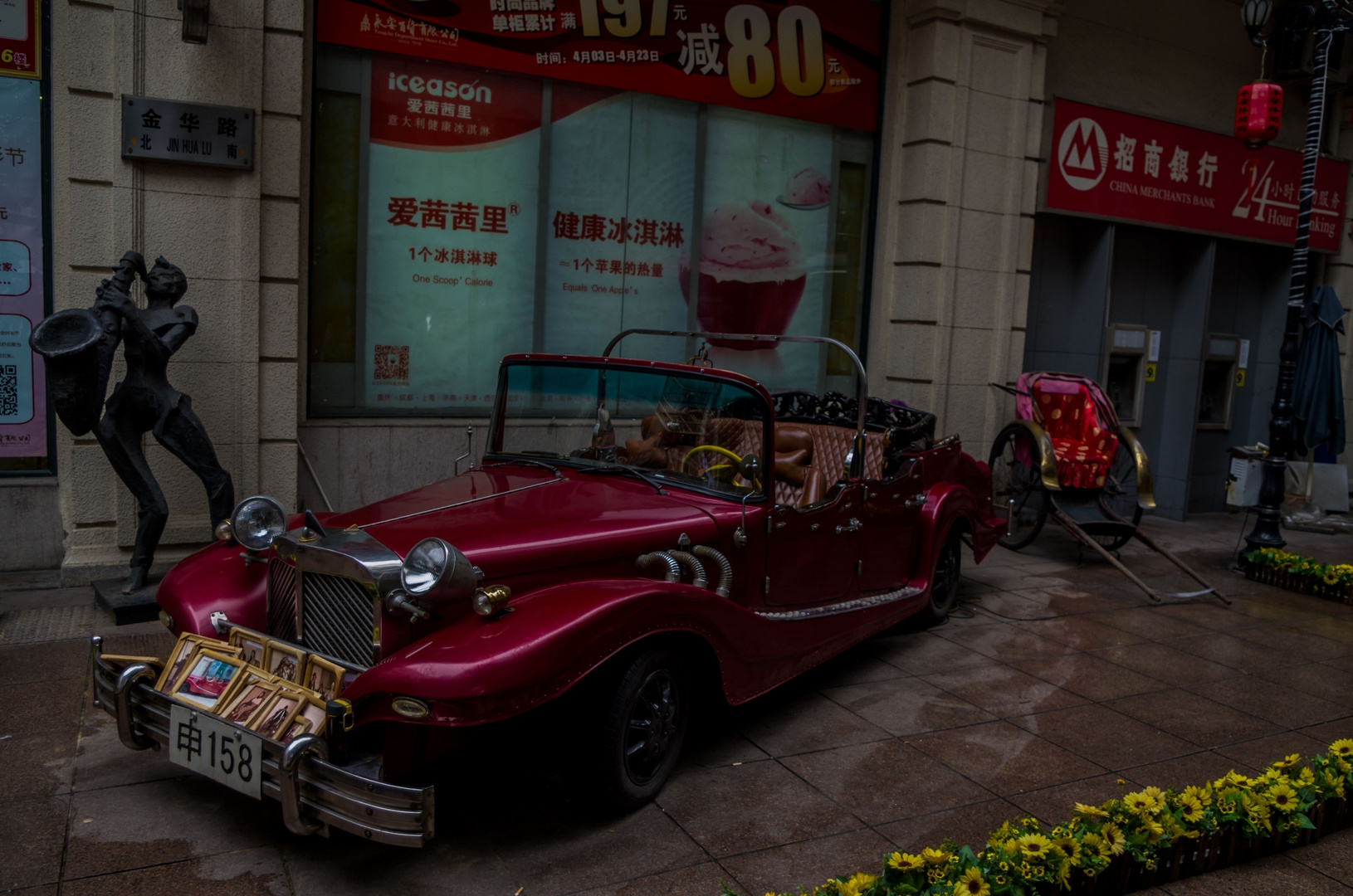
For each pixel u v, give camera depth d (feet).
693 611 11.31
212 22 18.13
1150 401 34.50
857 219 28.48
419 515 12.03
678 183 25.39
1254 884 10.75
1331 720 15.49
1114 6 31.22
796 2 26.02
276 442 19.71
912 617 19.31
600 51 23.58
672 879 9.96
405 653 9.57
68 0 17.20
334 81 20.84
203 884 9.45
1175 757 13.76
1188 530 32.09
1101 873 10.16
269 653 10.53
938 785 12.44
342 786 8.97
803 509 14.49
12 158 18.62
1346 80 36.50
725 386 13.75
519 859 10.20
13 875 9.39
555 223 23.80
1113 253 32.53
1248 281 37.01
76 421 15.55
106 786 11.27
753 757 13.06
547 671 9.56
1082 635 19.54
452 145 22.26
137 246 18.13
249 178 18.75
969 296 28.48
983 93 27.91
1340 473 36.09
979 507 20.76
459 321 22.90
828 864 10.39
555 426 15.01
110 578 18.43
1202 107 34.06
